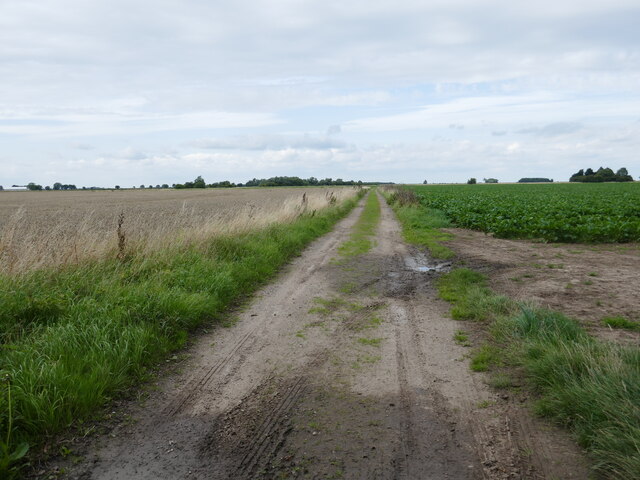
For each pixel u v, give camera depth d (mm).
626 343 4883
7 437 3127
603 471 2871
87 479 2949
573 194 45469
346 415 3736
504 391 4055
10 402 3316
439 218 20250
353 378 4441
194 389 4254
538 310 5645
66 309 5504
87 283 6500
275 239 12258
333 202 29188
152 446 3330
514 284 7926
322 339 5547
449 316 6359
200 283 7242
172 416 3770
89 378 4027
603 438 3031
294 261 10773
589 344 4387
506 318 5656
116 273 7184
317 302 7207
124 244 8320
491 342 5223
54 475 2982
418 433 3438
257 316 6520
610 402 3268
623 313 6078
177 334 5523
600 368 3777
